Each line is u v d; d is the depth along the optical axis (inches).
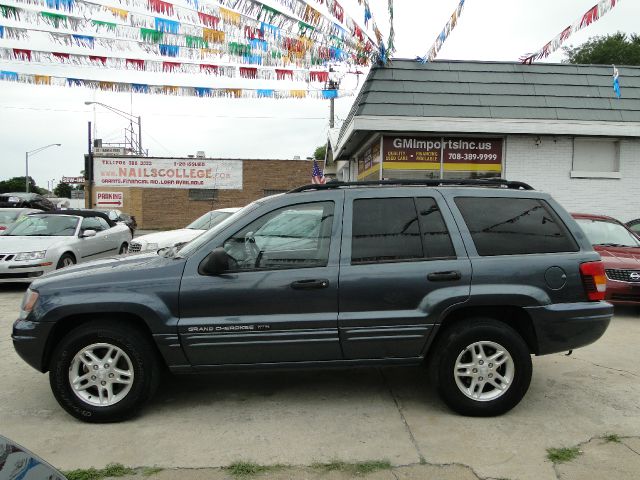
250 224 165.2
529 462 135.6
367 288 159.8
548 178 484.4
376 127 452.4
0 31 253.3
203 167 1403.8
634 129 462.6
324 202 168.1
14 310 322.7
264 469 131.8
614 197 485.4
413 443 145.9
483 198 171.8
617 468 132.6
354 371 206.4
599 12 326.0
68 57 282.7
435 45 387.2
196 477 128.4
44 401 178.2
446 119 454.3
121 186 1386.6
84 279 160.2
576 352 234.7
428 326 160.4
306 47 290.7
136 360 158.4
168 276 159.2
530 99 470.3
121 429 155.7
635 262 298.0
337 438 149.1
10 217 556.7
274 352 159.8
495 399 162.1
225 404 174.1
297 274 159.6
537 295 161.9
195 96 323.0
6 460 87.9
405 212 167.9
